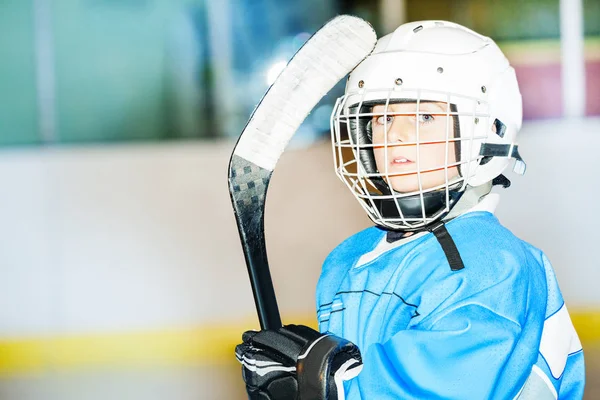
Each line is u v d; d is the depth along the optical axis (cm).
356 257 290
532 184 1038
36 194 1019
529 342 244
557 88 1212
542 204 1036
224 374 832
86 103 1204
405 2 1251
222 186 1030
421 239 260
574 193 1035
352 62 271
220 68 1219
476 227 257
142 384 809
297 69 270
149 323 982
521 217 1036
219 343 962
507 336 236
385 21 1253
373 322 256
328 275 296
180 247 1006
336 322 271
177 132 1219
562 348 265
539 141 1042
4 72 1191
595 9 1209
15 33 1189
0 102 1191
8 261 1002
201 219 1019
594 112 1209
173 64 1213
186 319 983
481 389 233
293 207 1020
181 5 1212
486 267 246
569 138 1043
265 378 248
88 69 1202
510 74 279
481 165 268
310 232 1016
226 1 1216
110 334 982
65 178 1023
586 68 1207
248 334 259
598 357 825
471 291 242
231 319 983
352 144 268
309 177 1029
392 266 261
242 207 269
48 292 993
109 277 998
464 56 267
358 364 239
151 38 1209
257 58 1227
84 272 999
